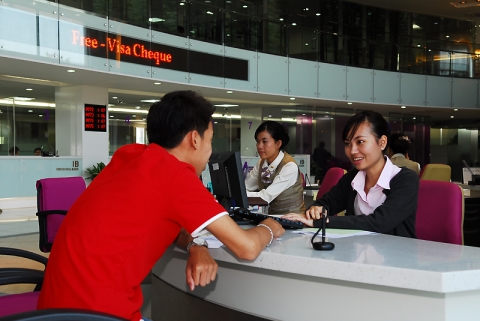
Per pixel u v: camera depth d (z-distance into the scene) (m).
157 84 11.75
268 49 13.41
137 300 1.46
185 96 1.70
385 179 2.36
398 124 18.30
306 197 5.75
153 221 1.45
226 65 12.48
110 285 1.38
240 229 1.55
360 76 15.26
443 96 16.75
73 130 12.28
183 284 2.05
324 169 16.34
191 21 11.75
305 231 2.10
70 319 1.13
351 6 16.98
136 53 10.69
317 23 14.84
